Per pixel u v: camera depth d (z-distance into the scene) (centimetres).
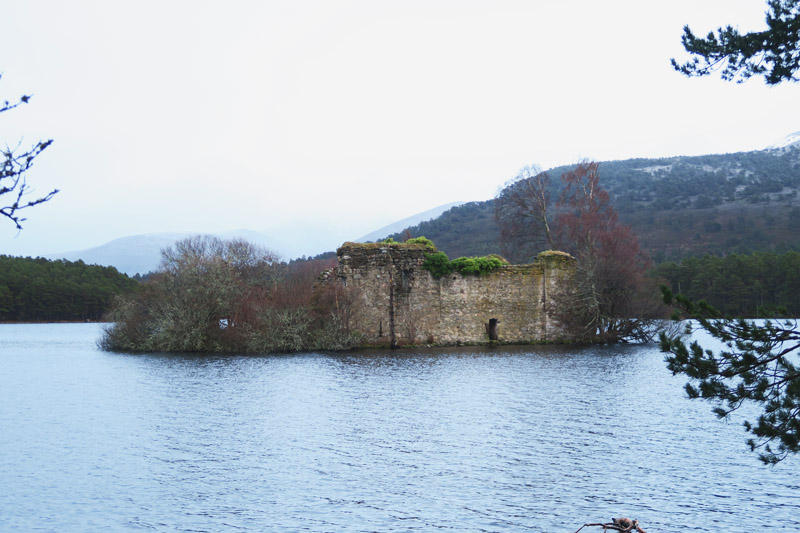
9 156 870
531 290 5772
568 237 6819
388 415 2773
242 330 5609
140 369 4572
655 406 2923
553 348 5406
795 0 1408
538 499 1764
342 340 5450
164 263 6950
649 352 5106
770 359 1252
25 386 3897
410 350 5359
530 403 3002
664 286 1383
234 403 3112
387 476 1967
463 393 3272
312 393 3334
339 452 2219
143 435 2502
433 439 2372
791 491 1819
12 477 1997
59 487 1903
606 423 2602
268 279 7388
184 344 5669
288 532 1572
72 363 5231
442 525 1602
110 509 1725
